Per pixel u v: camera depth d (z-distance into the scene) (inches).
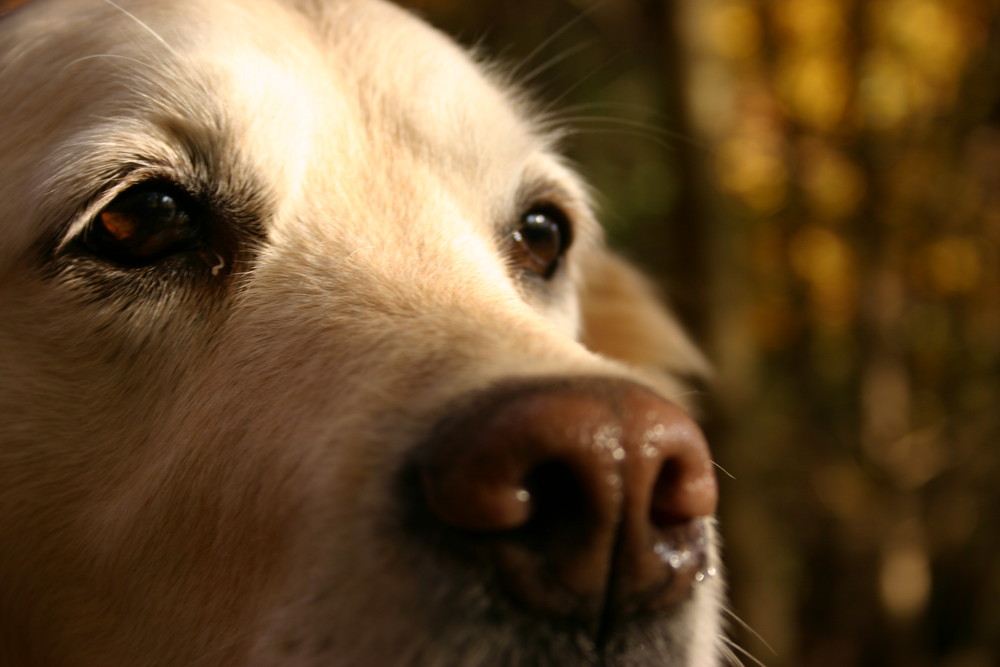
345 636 11.5
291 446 12.2
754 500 33.0
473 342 12.2
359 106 14.5
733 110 46.8
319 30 15.0
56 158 13.1
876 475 57.6
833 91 51.8
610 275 21.3
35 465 13.2
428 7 40.6
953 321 60.5
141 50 13.4
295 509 12.0
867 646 58.4
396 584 11.3
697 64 32.5
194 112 13.4
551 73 41.4
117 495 13.1
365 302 12.9
